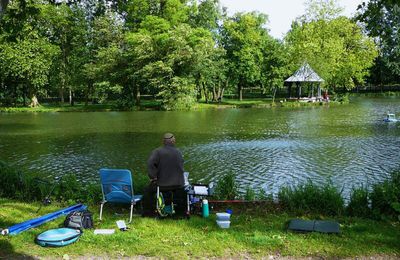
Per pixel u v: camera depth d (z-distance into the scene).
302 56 65.00
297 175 16.44
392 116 39.31
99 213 8.54
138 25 59.94
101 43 57.25
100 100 55.47
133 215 8.33
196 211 8.59
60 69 58.88
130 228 7.45
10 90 58.59
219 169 17.58
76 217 7.39
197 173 16.95
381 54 81.75
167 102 52.22
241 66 63.47
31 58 51.88
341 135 27.03
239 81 66.88
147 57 52.34
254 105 56.69
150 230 7.32
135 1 56.75
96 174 17.00
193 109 51.81
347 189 14.36
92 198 9.56
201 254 6.27
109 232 7.14
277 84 63.28
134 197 8.45
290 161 19.02
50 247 6.56
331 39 65.38
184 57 51.56
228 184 10.20
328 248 6.38
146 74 51.19
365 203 8.46
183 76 53.22
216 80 63.66
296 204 8.86
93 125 34.81
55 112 49.78
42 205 9.24
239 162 18.91
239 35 63.34
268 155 20.42
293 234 7.00
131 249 6.46
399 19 12.95
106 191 8.20
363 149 21.73
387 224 7.61
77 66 58.50
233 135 27.58
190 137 26.81
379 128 30.45
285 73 63.84
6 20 14.79
